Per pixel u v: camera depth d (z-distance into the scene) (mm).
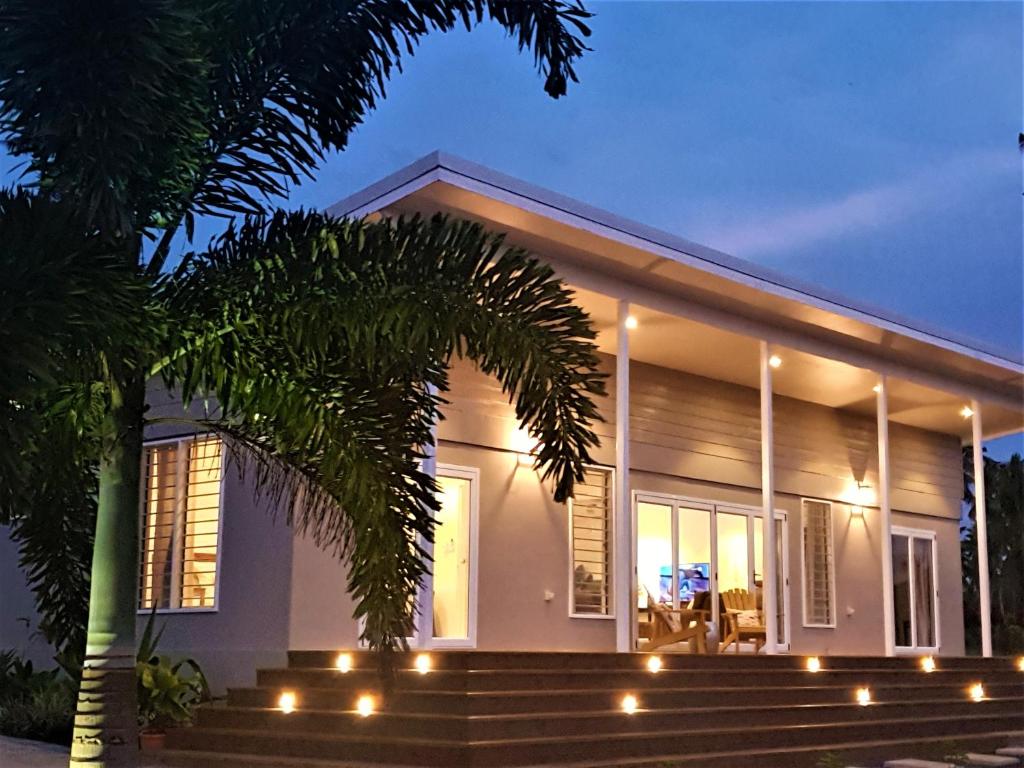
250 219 6836
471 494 12938
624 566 11938
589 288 12008
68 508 8328
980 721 12781
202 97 6383
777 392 17031
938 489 20062
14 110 5383
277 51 7039
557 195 10875
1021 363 16719
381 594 6645
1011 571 27094
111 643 6406
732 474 16000
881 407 15523
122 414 6570
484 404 13219
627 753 8875
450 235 6637
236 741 9305
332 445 6633
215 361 6555
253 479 11297
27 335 4734
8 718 11312
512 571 13234
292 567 10781
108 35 5199
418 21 7219
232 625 11195
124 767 6309
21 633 13633
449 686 9086
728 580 16031
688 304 13008
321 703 9555
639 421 14906
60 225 5137
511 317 6535
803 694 11484
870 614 18094
